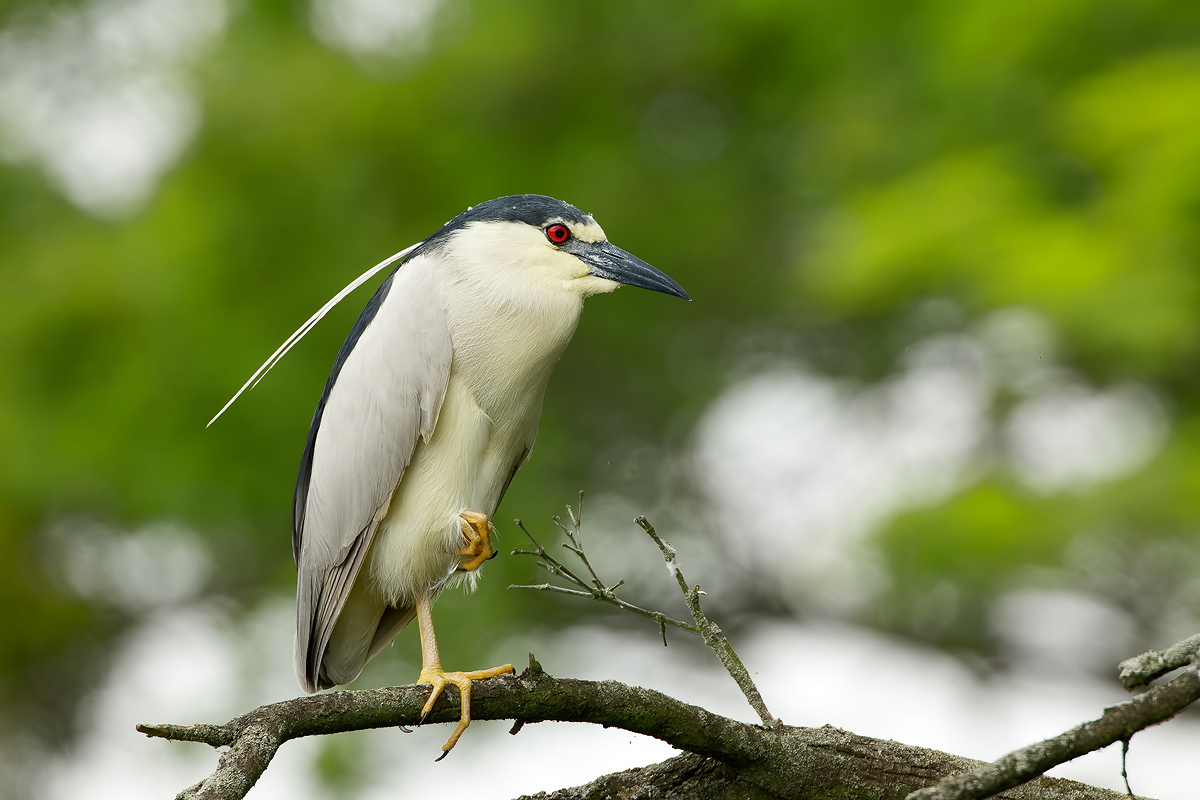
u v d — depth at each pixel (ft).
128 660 46.06
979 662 42.29
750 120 46.47
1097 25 34.73
